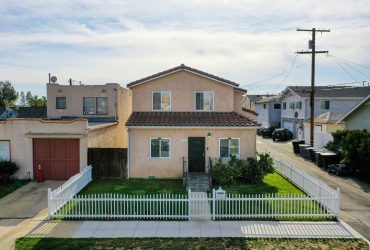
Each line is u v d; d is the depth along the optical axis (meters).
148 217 14.58
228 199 14.46
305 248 11.87
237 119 22.75
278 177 22.38
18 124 21.64
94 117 32.66
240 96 25.56
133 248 11.90
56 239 12.61
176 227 13.70
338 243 12.25
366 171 21.50
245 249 11.79
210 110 24.27
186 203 15.18
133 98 24.20
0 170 20.83
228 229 13.46
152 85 24.14
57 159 21.86
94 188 19.47
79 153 21.88
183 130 22.03
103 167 22.05
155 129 21.97
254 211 15.34
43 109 45.22
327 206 14.76
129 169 22.12
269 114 58.16
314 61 31.89
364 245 12.09
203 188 19.12
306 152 30.86
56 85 33.00
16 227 13.77
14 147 21.73
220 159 21.38
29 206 16.44
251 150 22.17
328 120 35.94
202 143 22.19
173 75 24.11
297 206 15.13
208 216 14.51
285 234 12.99
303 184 18.56
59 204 14.95
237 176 20.62
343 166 23.30
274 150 36.84
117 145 31.55
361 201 17.23
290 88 48.91
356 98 43.69
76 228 13.65
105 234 13.08
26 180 21.56
